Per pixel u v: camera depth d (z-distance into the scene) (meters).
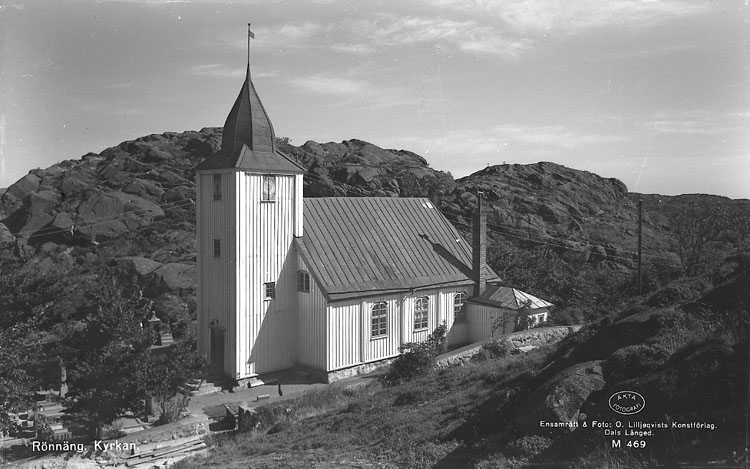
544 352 18.45
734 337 11.32
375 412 17.02
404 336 30.95
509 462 10.34
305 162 65.62
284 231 28.61
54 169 67.56
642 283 37.97
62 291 36.81
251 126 27.78
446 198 59.38
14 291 34.09
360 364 29.03
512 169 73.69
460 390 17.06
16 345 18.83
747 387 9.69
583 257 48.25
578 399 10.74
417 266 32.31
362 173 60.09
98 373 18.19
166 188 59.06
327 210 31.67
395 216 34.38
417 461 11.94
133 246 47.78
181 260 43.94
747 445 9.02
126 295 37.25
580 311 32.81
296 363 29.23
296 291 29.19
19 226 52.81
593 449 9.96
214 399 25.08
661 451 9.54
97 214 51.91
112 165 64.69
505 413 12.31
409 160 75.94
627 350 11.58
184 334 34.84
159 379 19.88
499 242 47.12
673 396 10.03
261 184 27.61
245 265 27.05
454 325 33.38
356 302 28.81
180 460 17.09
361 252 30.77
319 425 17.33
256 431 18.98
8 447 18.23
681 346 11.52
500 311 32.03
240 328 26.89
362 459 12.78
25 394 18.52
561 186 67.25
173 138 77.94
